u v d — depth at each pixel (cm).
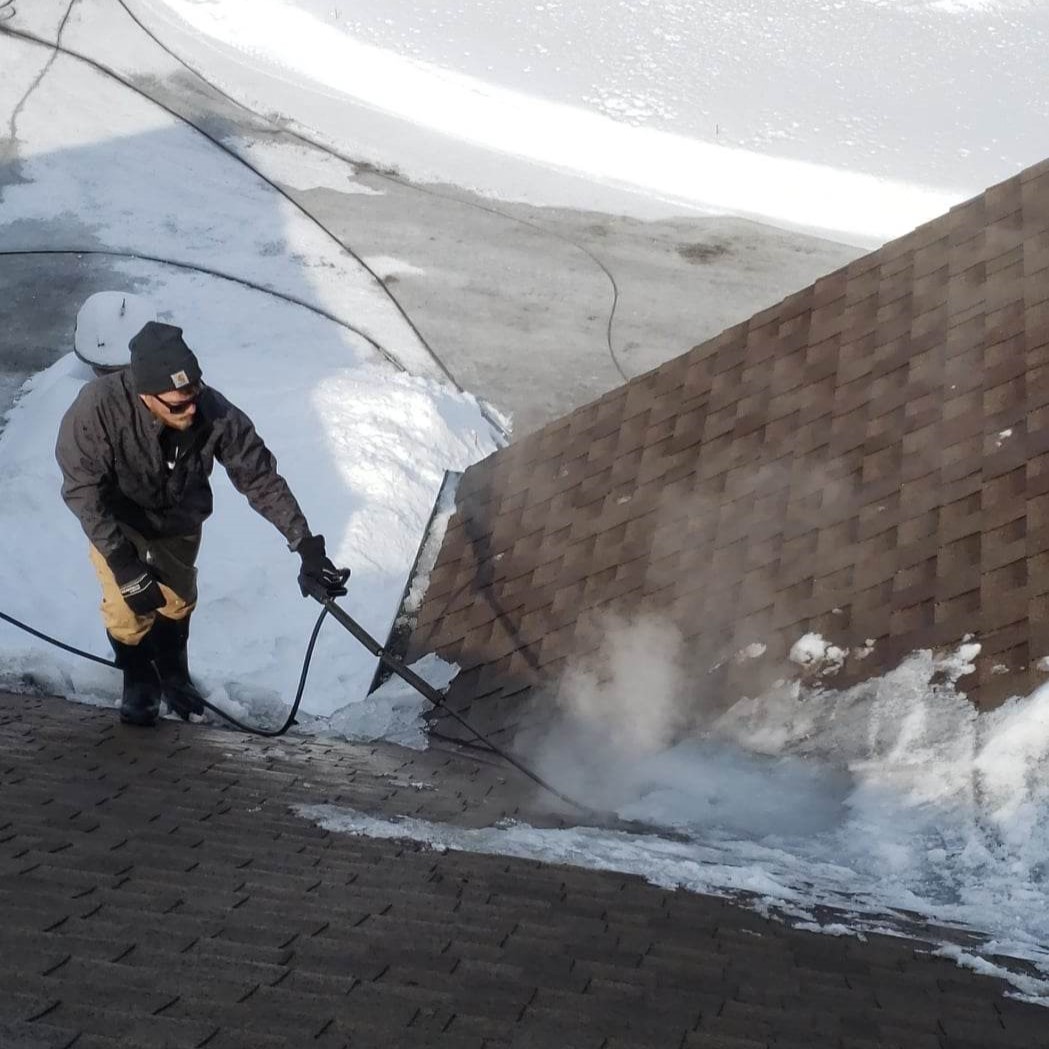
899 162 1888
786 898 386
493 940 282
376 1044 197
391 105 1944
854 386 719
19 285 1512
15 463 1102
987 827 464
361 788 500
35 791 385
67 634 926
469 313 1549
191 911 271
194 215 1670
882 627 581
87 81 1903
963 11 2256
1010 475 604
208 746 537
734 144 1902
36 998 193
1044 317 666
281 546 1037
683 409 796
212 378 1285
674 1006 246
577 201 1792
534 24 2164
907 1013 269
